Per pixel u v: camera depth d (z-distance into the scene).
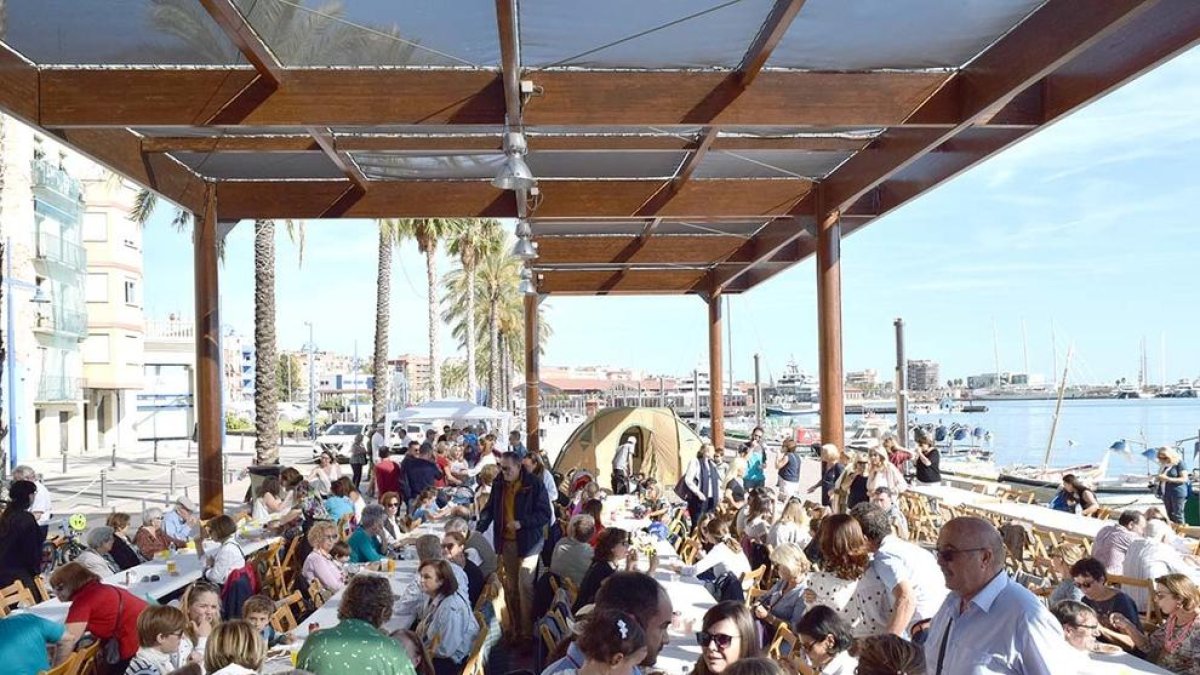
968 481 19.66
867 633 4.77
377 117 8.27
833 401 12.22
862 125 8.44
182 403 62.34
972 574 3.34
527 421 21.38
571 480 15.31
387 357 32.91
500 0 6.12
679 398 86.69
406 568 9.20
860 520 5.19
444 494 15.52
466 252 46.75
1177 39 6.44
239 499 21.44
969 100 8.24
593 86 8.38
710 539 8.99
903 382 20.17
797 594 6.08
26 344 37.44
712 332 21.95
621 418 20.53
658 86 8.41
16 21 7.32
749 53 8.00
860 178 10.91
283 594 9.64
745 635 3.76
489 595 6.94
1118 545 8.05
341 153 10.48
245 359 116.56
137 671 5.23
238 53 7.95
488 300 64.56
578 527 8.15
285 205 12.44
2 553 8.66
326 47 7.78
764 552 8.89
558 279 21.64
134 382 52.75
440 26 7.33
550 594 8.14
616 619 3.03
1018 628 3.23
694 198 12.52
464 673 5.17
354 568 9.01
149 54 7.99
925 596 4.69
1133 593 7.41
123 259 51.41
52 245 42.06
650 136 10.03
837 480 12.12
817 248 12.38
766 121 8.41
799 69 8.44
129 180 10.48
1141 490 19.95
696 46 7.83
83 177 49.75
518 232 12.66
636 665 3.09
